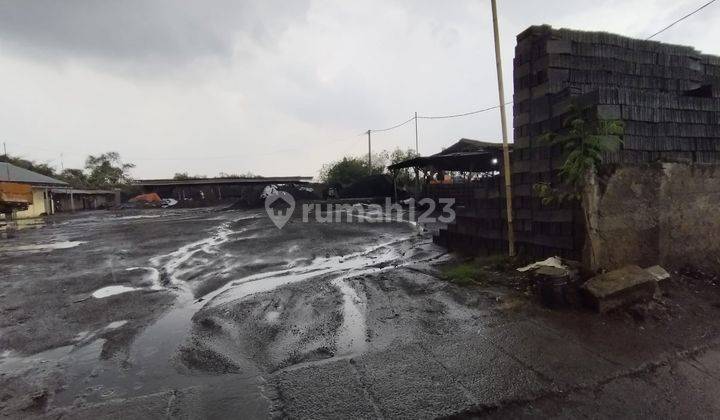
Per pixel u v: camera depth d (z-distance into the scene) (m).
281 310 3.75
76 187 34.78
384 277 4.84
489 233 5.53
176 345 3.03
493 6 4.77
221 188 34.22
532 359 2.54
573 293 3.37
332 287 4.51
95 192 34.41
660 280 3.41
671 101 4.05
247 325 3.38
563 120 4.05
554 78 4.29
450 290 4.09
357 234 9.64
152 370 2.62
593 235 3.62
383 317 3.44
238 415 2.03
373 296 4.08
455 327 3.12
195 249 7.88
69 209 31.08
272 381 2.37
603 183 3.65
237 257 6.81
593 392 2.19
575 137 3.67
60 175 45.03
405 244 7.87
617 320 3.08
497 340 2.83
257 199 25.58
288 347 2.90
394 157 35.38
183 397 2.20
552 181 4.25
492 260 4.95
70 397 2.30
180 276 5.50
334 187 27.16
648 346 2.69
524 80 4.67
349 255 6.83
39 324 3.56
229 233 10.66
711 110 4.33
